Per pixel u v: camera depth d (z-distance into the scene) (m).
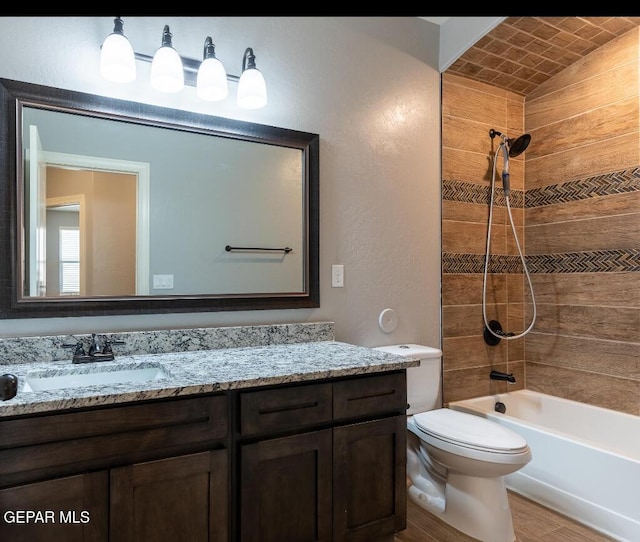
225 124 1.98
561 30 2.40
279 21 2.13
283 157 2.12
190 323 1.91
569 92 2.71
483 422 2.08
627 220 2.43
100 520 1.20
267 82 2.09
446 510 2.05
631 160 2.42
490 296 2.83
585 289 2.64
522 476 2.32
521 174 2.95
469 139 2.75
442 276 2.63
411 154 2.53
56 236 1.67
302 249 2.16
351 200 2.32
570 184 2.71
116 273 1.77
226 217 1.99
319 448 1.53
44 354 1.60
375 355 1.79
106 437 1.21
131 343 1.75
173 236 1.88
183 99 1.90
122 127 1.79
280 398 1.46
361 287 2.35
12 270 1.57
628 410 2.43
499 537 1.88
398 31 2.49
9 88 1.59
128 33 1.80
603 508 1.98
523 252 2.96
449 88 2.68
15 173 1.59
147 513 1.26
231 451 1.39
